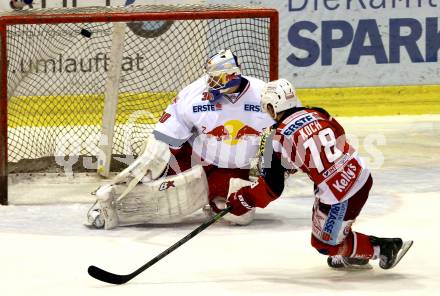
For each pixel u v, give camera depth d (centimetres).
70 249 1652
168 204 1812
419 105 3238
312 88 3198
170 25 2702
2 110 2019
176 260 1570
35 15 2047
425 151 2645
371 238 1430
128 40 2705
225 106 1833
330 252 1416
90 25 2677
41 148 2547
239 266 1528
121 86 2722
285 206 2014
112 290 1383
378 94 3219
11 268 1523
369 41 3195
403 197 2086
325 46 3184
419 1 3189
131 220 1833
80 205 2033
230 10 2073
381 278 1448
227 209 1422
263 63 2617
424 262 1548
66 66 2716
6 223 1862
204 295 1355
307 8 3159
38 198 2105
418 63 3222
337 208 1378
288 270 1503
